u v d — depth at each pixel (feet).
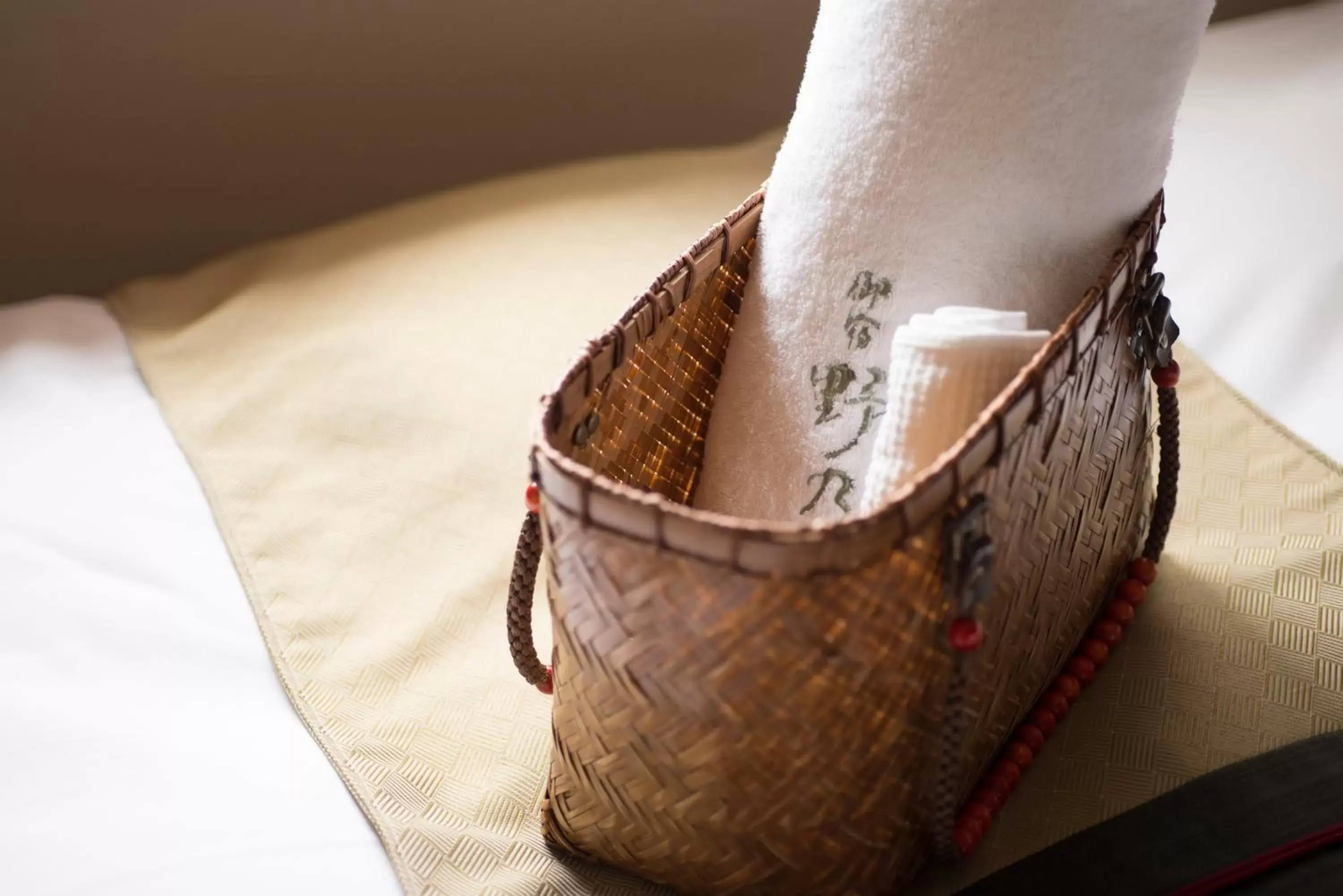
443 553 2.84
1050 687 2.48
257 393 3.14
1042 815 2.37
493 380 3.15
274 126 4.49
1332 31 4.07
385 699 2.57
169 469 3.01
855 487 2.38
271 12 4.29
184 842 2.31
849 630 2.00
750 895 2.20
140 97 4.28
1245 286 3.11
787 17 5.02
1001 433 2.04
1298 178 3.28
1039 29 2.25
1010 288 2.34
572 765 2.22
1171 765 2.39
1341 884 2.21
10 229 4.35
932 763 2.17
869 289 2.38
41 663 2.58
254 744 2.49
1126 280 2.28
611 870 2.33
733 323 2.57
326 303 3.45
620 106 4.97
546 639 2.68
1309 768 2.35
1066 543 2.33
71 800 2.36
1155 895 2.22
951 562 2.02
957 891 2.28
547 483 2.02
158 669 2.60
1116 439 2.39
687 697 2.05
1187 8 2.23
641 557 1.98
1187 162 3.50
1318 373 2.95
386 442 3.04
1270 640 2.54
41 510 2.88
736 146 4.27
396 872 2.31
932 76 2.31
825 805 2.11
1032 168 2.30
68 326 3.50
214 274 3.75
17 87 4.14
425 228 3.80
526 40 4.69
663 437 2.48
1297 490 2.77
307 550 2.83
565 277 3.42
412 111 4.65
